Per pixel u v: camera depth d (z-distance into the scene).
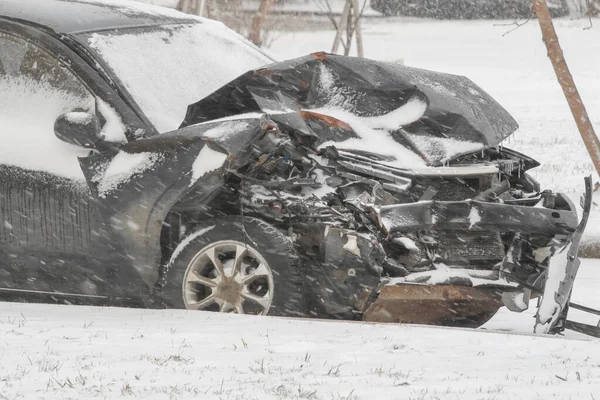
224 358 13.54
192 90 20.55
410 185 18.45
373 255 17.30
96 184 18.09
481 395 11.32
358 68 21.31
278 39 123.81
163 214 17.69
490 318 19.34
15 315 17.36
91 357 13.45
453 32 142.00
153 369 12.72
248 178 18.38
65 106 18.94
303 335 15.33
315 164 18.97
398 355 13.98
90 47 19.30
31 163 18.66
